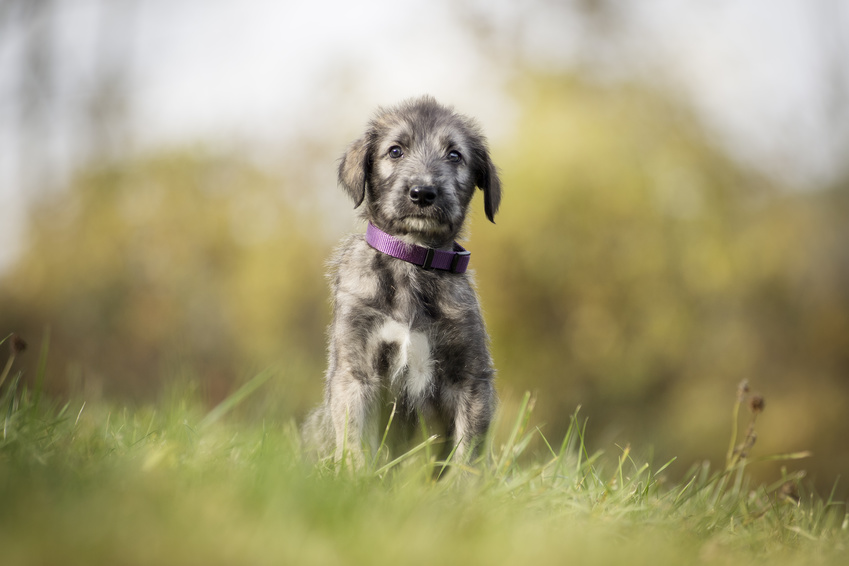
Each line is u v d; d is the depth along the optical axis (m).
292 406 5.55
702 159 13.38
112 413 4.50
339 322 3.92
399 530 2.27
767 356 13.08
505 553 2.20
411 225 4.04
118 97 14.29
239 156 14.35
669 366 12.98
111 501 2.10
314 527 2.20
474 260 12.65
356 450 3.59
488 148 4.63
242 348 13.01
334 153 13.88
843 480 12.02
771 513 3.50
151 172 14.17
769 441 12.44
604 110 13.42
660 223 12.76
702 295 12.94
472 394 3.87
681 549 2.62
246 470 2.72
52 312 13.62
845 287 13.22
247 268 13.57
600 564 2.23
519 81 13.63
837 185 13.70
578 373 12.71
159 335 13.07
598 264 12.62
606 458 4.42
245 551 1.91
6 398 3.40
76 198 14.11
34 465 2.41
